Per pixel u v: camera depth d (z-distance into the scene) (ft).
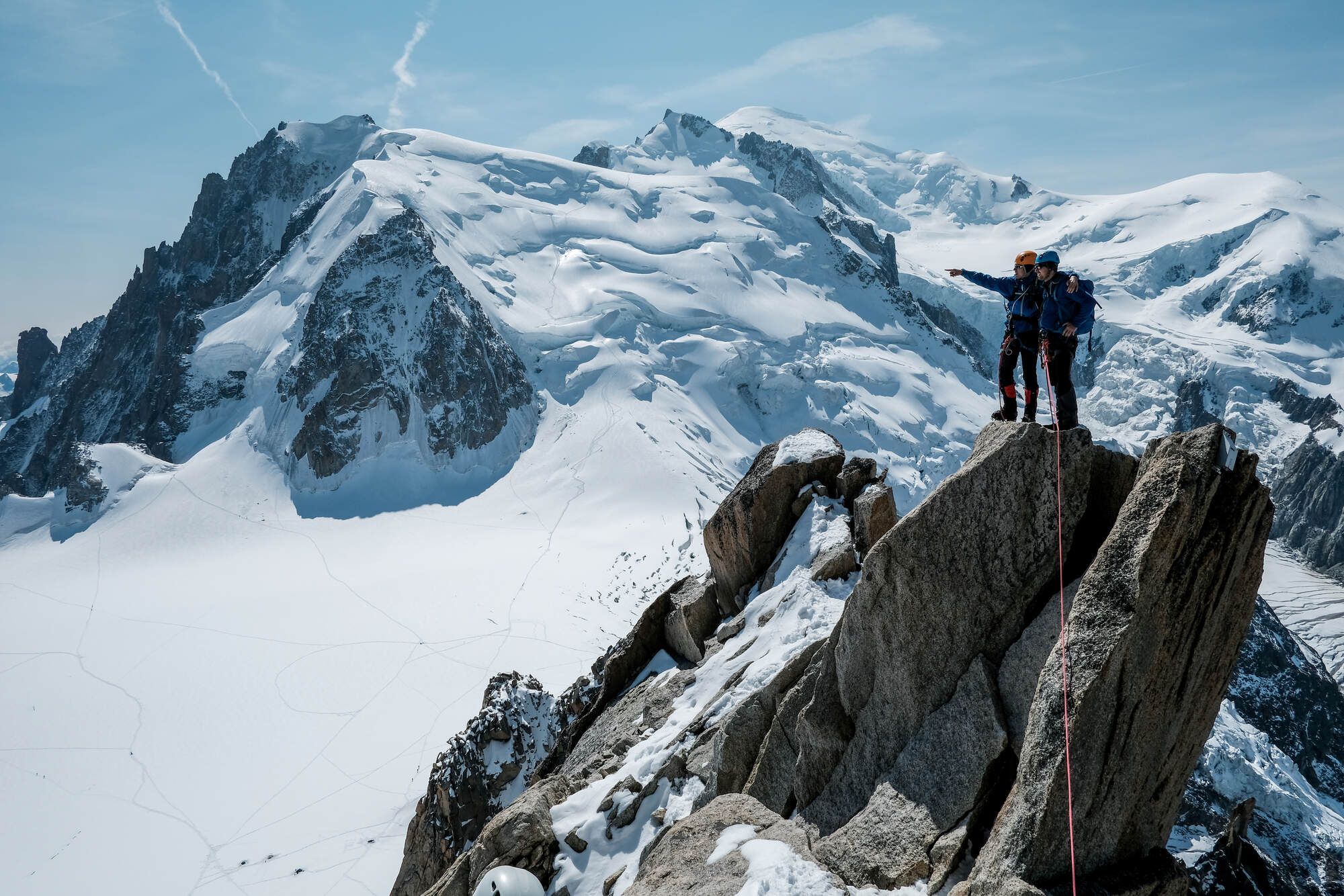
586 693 100.83
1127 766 28.71
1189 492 27.94
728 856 38.68
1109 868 29.04
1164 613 28.22
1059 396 37.11
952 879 32.17
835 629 43.47
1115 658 28.04
